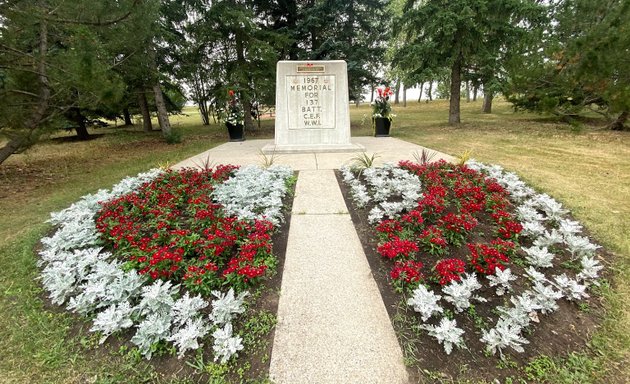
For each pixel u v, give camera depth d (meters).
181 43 12.45
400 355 1.99
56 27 5.98
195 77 16.75
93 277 2.57
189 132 16.38
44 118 6.89
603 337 2.18
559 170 5.82
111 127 21.31
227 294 2.39
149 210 3.81
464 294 2.30
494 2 11.85
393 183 4.43
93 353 2.11
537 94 10.93
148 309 2.32
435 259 2.97
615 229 3.55
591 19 11.03
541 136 10.03
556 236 3.05
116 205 3.88
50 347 2.17
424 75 12.61
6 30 5.43
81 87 5.85
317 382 1.83
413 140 9.86
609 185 4.93
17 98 6.36
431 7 12.55
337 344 2.07
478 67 13.33
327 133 8.17
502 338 1.98
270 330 2.21
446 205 3.91
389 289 2.58
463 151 7.71
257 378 1.87
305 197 4.54
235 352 1.98
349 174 5.12
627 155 7.07
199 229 3.48
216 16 12.42
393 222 3.32
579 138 9.45
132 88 12.90
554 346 2.10
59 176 7.04
